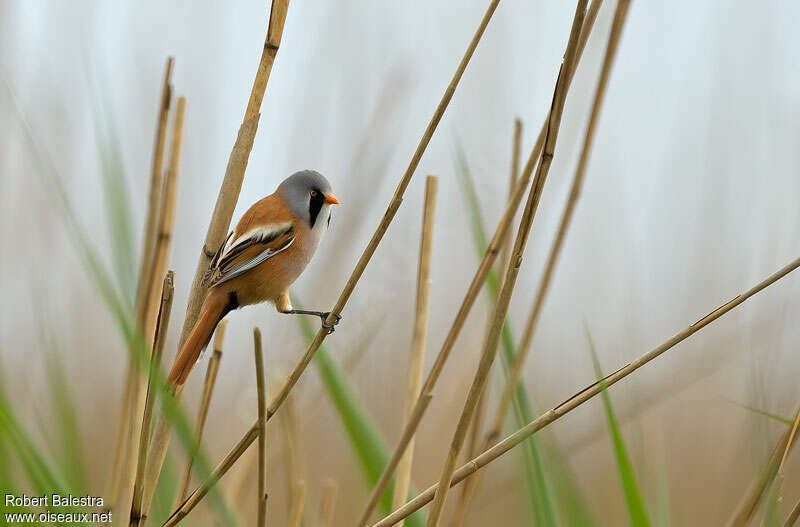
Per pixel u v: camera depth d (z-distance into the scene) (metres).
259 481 4.36
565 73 4.53
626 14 6.36
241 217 7.92
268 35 5.60
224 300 7.33
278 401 5.05
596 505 9.58
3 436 5.22
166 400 4.80
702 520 9.39
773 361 6.76
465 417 4.78
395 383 9.37
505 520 9.43
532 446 5.70
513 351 6.38
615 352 9.73
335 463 9.66
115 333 9.09
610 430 5.56
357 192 9.14
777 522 5.16
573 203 6.52
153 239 5.98
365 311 7.80
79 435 5.96
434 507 4.84
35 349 7.65
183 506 4.89
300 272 7.92
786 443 5.26
